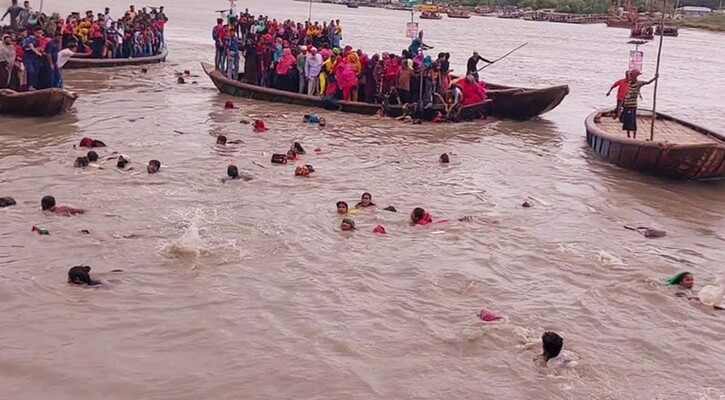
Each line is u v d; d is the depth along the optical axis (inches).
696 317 412.5
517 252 500.1
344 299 411.8
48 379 318.7
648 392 332.5
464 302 417.1
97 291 404.8
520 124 1000.2
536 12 5561.0
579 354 361.4
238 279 430.3
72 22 1326.3
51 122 824.3
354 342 363.3
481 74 1626.5
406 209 584.4
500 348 364.5
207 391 315.3
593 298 430.0
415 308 405.7
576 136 933.2
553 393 326.3
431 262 474.0
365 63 1018.1
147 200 564.4
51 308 382.9
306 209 567.5
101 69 1298.0
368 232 523.8
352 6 5580.7
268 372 332.2
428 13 4195.4
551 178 711.7
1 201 535.2
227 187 612.7
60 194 567.2
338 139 829.2
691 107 1275.8
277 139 811.4
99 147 716.7
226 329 370.0
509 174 717.3
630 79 807.7
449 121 977.5
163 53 1482.5
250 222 528.1
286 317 386.3
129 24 1419.8
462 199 621.0
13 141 727.1
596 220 586.9
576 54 2316.7
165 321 375.2
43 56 914.7
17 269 427.5
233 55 1141.1
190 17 3090.6
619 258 497.0
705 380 346.9
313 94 1046.4
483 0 5969.5
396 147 804.6
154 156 698.2
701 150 684.1
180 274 433.1
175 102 1008.2
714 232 574.6
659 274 473.1
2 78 879.7
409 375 335.6
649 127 855.7
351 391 319.9
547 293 434.9
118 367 330.3
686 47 2925.7
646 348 374.0
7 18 2118.6
